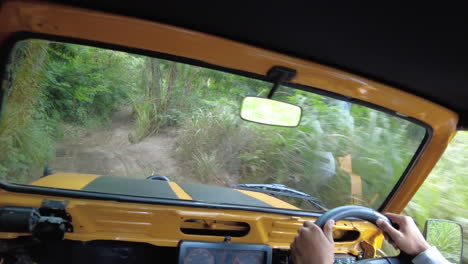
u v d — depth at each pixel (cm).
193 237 163
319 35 147
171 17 136
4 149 154
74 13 123
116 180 202
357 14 133
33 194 145
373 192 238
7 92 137
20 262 146
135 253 163
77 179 192
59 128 229
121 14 129
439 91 185
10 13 117
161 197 167
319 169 245
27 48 140
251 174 245
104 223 153
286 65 161
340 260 191
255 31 147
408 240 139
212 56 151
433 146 211
